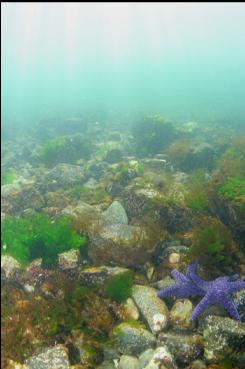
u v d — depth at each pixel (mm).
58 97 93500
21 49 162750
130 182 10562
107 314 5516
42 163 17141
